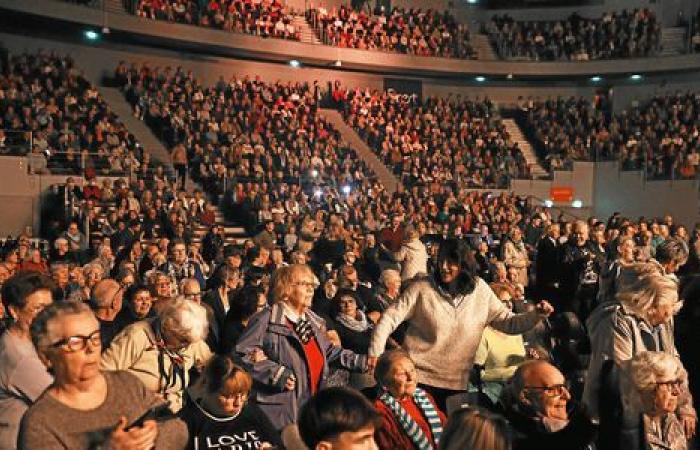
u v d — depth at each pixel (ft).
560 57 120.98
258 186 77.20
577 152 110.01
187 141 84.12
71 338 9.30
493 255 61.41
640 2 122.83
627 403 13.02
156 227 61.93
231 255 32.55
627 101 123.24
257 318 16.01
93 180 69.36
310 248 54.54
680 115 108.68
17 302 12.28
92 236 59.26
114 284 19.52
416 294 17.04
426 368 17.04
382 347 16.72
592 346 15.71
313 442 7.91
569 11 127.44
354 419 7.80
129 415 9.79
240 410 12.59
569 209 108.47
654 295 15.19
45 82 80.18
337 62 110.73
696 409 17.99
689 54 111.75
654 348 15.39
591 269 33.09
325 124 100.89
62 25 88.48
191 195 73.87
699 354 18.04
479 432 9.18
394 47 115.75
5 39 88.94
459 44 119.96
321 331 16.71
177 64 104.17
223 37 100.17
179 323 14.03
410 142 106.22
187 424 12.14
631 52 116.67
